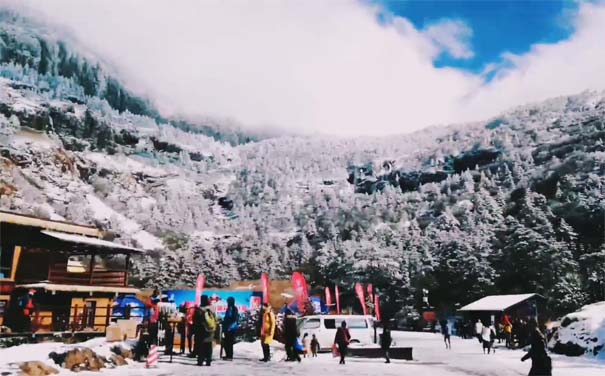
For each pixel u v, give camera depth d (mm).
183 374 12578
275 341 25328
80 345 13695
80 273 28672
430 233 128750
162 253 164000
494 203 145125
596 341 22391
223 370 13625
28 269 26141
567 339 23703
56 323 24531
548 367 11992
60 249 27547
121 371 12844
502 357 23812
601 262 76062
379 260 98812
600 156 148000
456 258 84562
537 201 111812
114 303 29656
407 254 98188
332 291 107125
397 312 85312
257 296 37156
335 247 131000
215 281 125250
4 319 23828
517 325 31047
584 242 97000
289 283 78875
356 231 179375
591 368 18016
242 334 31438
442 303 83750
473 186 196000
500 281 81188
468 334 47406
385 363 18672
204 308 14656
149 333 15992
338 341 17781
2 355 11648
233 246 174250
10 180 191125
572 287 72375
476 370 17453
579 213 105438
